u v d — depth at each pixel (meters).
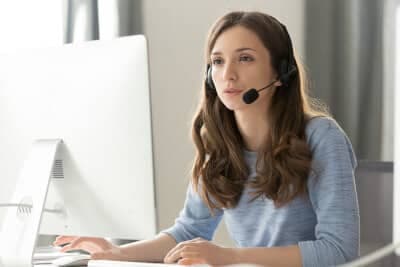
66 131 1.66
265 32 1.81
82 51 1.62
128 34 3.53
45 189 1.61
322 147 1.80
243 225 1.93
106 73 1.59
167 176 3.54
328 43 3.10
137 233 1.60
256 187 1.83
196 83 3.47
